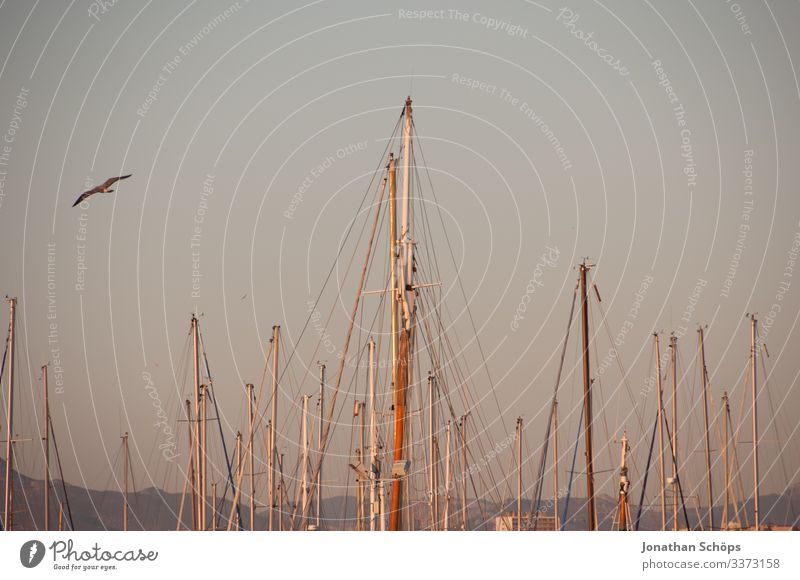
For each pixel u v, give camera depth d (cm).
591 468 5862
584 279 6172
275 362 7350
